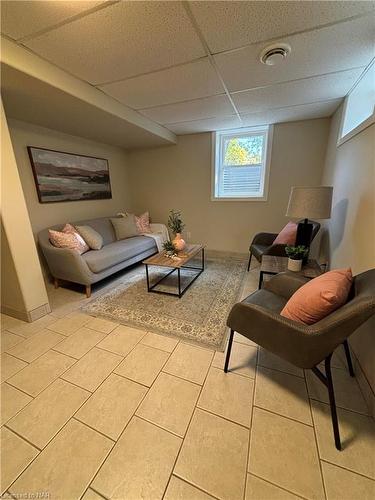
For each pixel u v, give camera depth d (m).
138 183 4.33
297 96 2.28
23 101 1.97
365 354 1.29
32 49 1.49
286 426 1.11
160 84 2.01
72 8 1.15
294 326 1.05
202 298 2.42
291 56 1.61
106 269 2.75
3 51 1.38
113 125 2.71
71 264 2.44
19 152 2.51
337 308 1.09
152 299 2.42
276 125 3.20
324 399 1.25
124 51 1.52
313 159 3.14
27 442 1.06
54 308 2.26
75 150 3.20
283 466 0.95
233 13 1.21
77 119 2.47
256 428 1.11
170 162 3.98
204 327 1.92
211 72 1.81
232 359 1.56
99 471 0.95
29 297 1.99
